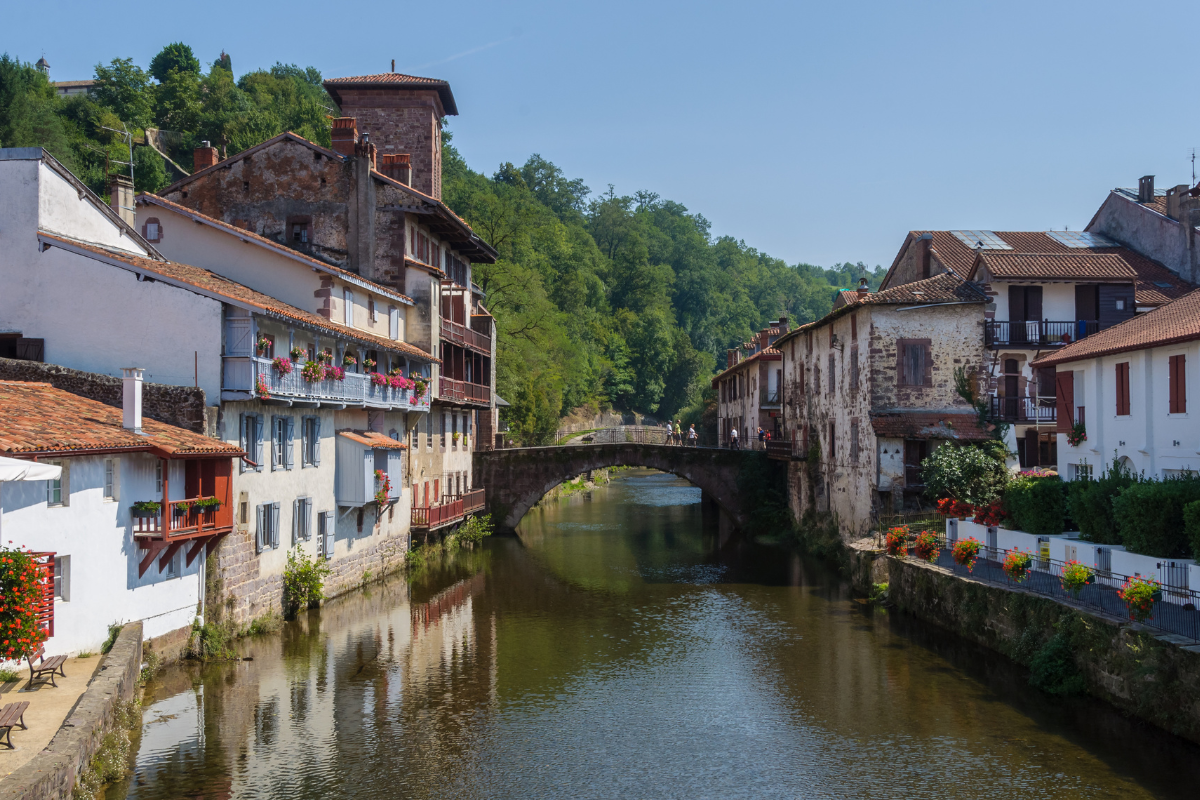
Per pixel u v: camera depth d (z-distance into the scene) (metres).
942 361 37.56
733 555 43.62
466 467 48.78
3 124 61.75
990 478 32.12
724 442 76.62
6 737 13.34
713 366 139.00
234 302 24.03
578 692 21.81
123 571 19.77
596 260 134.12
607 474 100.44
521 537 49.81
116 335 24.39
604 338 116.12
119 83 87.62
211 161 40.75
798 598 32.72
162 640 21.48
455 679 22.77
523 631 27.86
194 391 22.52
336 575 31.50
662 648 25.84
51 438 17.39
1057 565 24.09
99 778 14.61
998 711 19.89
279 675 22.44
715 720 19.88
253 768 16.86
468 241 44.88
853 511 39.56
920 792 16.02
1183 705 16.67
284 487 27.50
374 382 32.44
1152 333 26.09
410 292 39.06
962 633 25.23
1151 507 20.86
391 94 47.84
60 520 17.64
